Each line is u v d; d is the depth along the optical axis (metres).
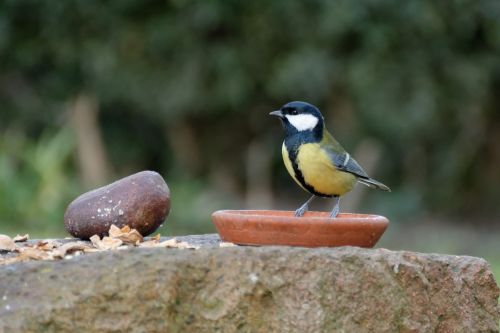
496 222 19.34
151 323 4.85
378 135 17.88
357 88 16.92
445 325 5.61
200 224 17.20
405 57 17.08
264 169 20.03
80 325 4.75
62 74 18.47
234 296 5.02
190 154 20.17
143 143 20.61
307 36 17.12
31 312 4.70
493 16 17.38
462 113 17.95
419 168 19.11
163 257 4.96
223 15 17.33
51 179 16.56
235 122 20.03
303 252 5.20
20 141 17.94
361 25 16.70
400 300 5.38
